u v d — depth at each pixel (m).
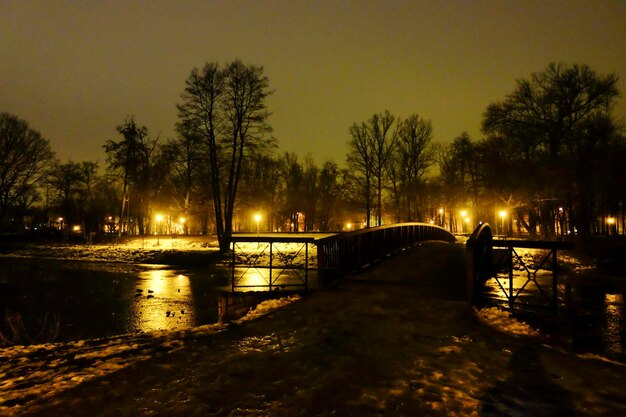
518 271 21.34
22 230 64.56
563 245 8.88
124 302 17.50
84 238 50.03
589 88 33.97
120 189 61.88
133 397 4.31
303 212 54.75
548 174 33.91
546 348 6.09
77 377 5.08
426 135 46.84
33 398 4.45
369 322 7.56
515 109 36.97
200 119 35.22
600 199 37.34
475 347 6.05
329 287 11.23
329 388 4.52
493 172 37.94
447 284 11.58
